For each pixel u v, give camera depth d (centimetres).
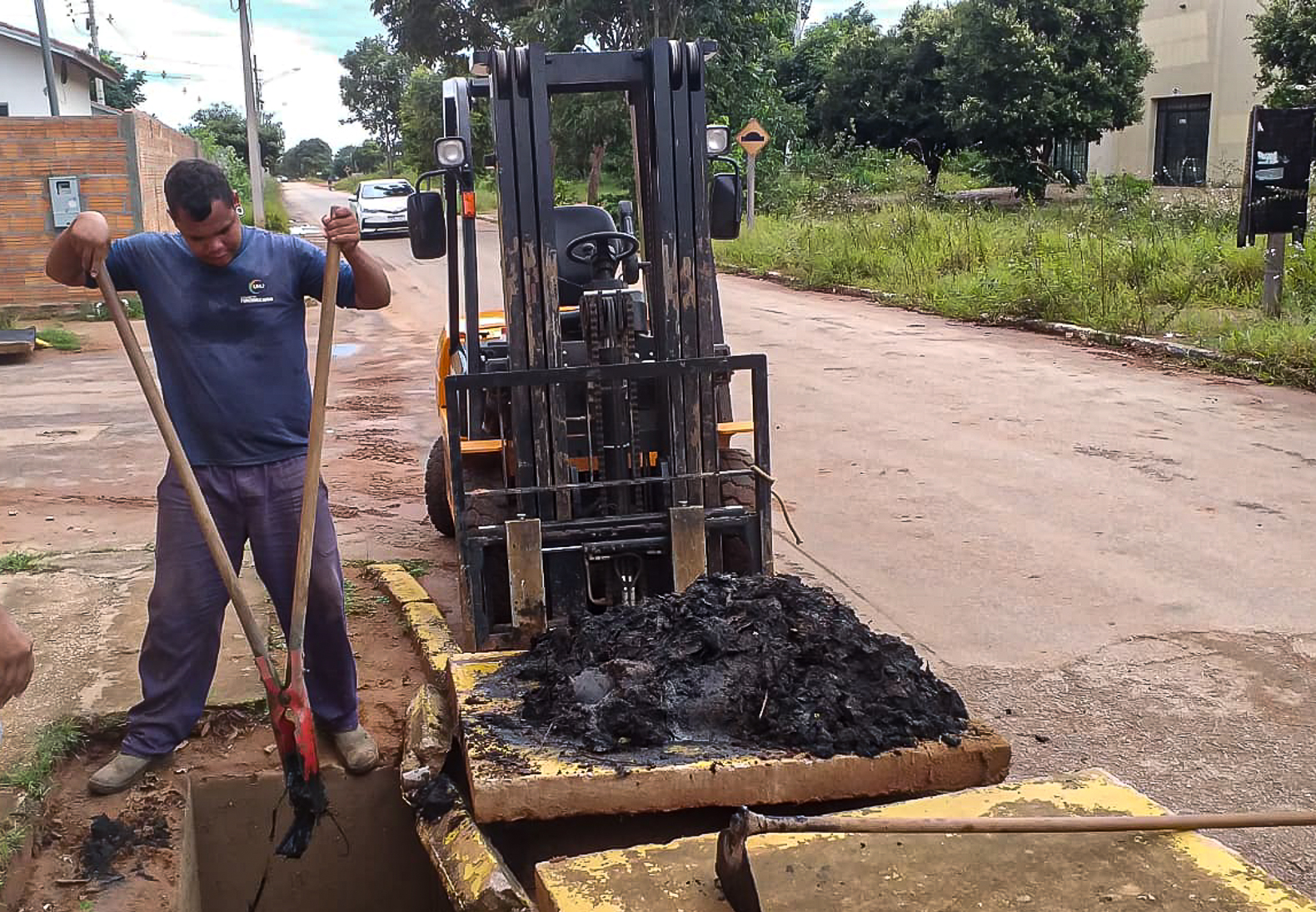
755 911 264
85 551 612
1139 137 3203
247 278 367
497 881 320
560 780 331
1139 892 272
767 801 338
